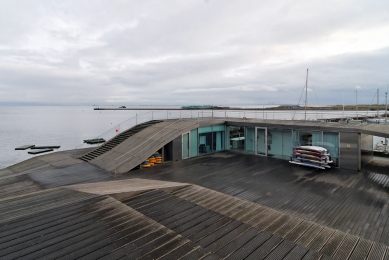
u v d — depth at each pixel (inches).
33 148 1416.1
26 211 205.2
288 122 718.5
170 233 165.3
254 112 916.6
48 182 454.0
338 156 535.2
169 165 579.2
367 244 176.2
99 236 160.1
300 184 423.2
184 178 469.7
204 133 704.4
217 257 137.6
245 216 225.3
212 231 183.3
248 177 469.7
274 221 214.7
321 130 554.6
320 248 170.2
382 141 749.3
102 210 203.6
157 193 269.3
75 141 1658.5
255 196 367.9
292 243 165.8
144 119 901.8
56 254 137.9
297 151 573.3
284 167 545.6
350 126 557.0
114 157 600.1
